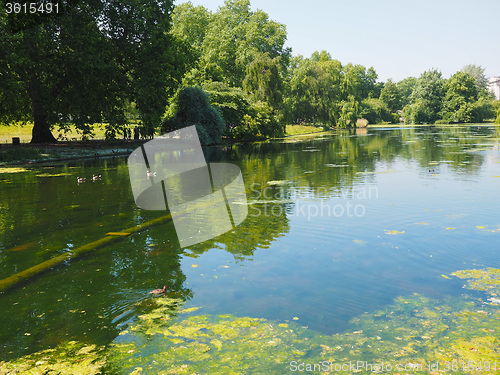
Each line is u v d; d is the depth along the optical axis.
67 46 26.52
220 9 68.75
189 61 37.62
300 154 24.41
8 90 23.22
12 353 3.57
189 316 4.20
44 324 4.11
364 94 123.25
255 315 4.19
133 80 30.78
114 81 30.53
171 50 32.56
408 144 30.11
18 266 5.85
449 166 15.97
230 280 5.14
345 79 90.38
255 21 65.00
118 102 31.09
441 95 92.00
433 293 4.62
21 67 25.14
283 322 4.03
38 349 3.63
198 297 4.66
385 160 19.25
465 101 88.06
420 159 19.12
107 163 21.81
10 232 7.73
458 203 9.13
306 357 3.39
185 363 3.34
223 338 3.74
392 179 12.94
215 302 4.51
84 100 28.84
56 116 29.92
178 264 5.77
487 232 6.88
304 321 4.04
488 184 11.43
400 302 4.42
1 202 10.88
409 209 8.70
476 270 5.26
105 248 6.60
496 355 3.36
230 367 3.26
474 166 15.75
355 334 3.77
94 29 27.84
